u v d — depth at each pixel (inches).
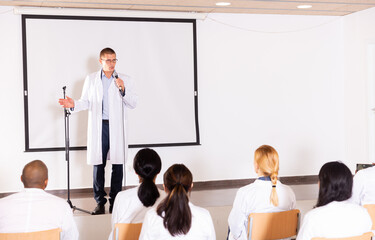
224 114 263.9
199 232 95.7
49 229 102.5
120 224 108.6
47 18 234.7
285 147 273.1
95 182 189.3
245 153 267.3
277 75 270.5
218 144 263.6
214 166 263.4
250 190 116.3
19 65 233.9
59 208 105.2
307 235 96.0
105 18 243.0
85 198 226.8
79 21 239.6
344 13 269.6
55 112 237.9
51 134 237.6
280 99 271.4
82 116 240.2
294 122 274.1
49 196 105.8
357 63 266.1
